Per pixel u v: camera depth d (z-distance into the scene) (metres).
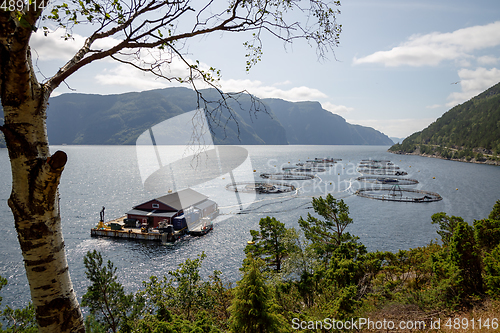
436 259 14.66
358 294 13.98
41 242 3.03
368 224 49.47
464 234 12.43
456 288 11.75
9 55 2.65
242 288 8.99
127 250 37.72
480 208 62.22
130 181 96.50
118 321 11.95
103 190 80.00
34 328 9.29
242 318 8.74
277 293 15.59
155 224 44.72
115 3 3.54
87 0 3.43
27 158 2.87
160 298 13.87
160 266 32.97
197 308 14.16
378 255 19.50
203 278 29.56
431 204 66.12
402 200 68.88
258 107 4.10
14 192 2.95
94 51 3.56
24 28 2.52
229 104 4.07
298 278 20.34
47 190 2.92
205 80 4.00
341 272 15.59
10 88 2.74
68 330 3.25
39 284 3.07
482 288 11.62
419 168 153.25
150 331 10.49
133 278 30.02
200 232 42.56
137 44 3.56
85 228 46.41
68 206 60.81
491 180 108.50
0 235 40.22
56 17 3.28
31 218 2.97
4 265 31.52
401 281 16.44
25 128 2.86
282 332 8.96
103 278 11.84
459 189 87.56
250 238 41.47
